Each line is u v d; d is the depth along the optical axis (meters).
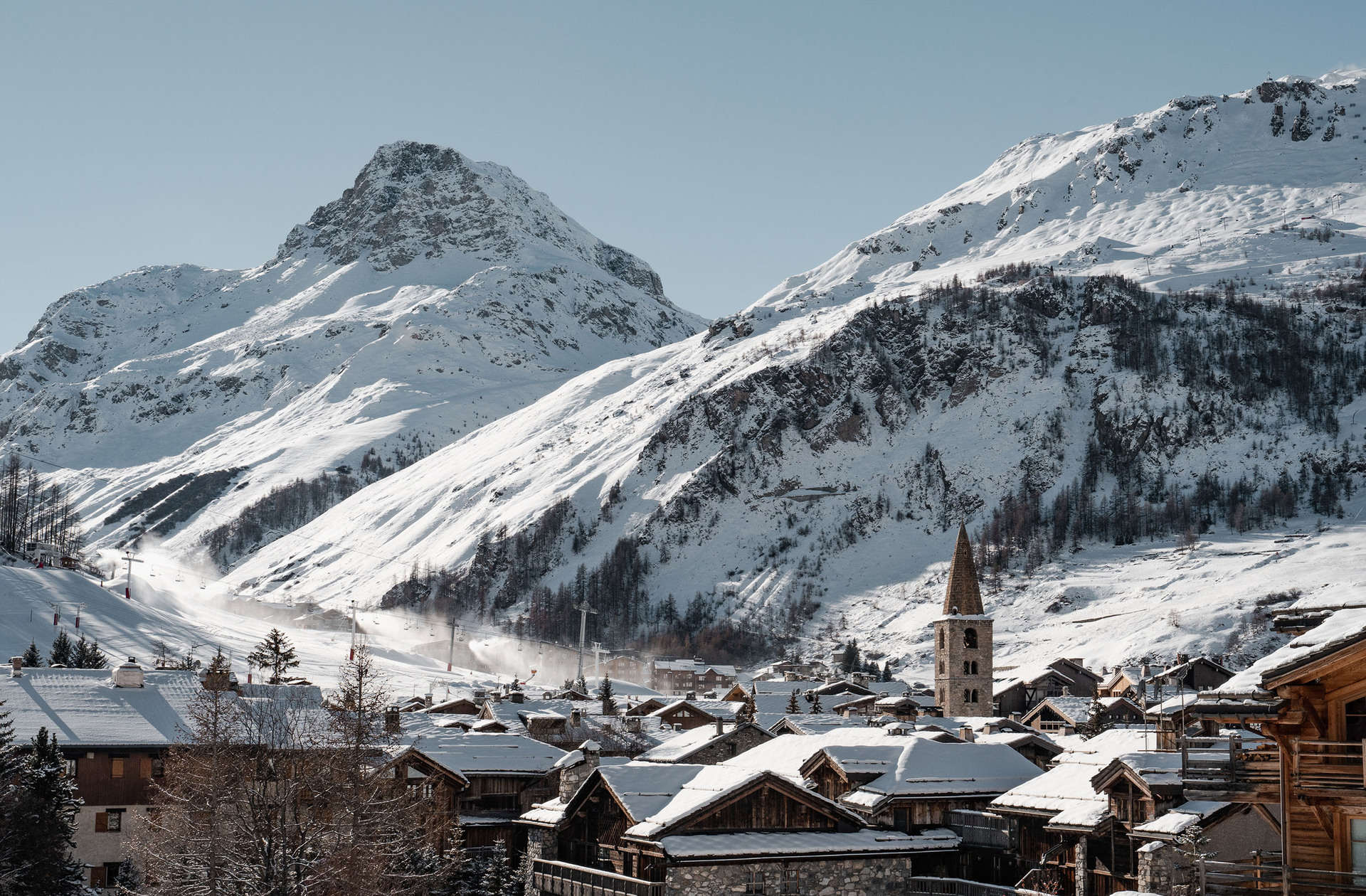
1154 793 62.28
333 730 67.62
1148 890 55.94
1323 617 43.12
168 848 65.56
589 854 75.81
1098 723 114.19
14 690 93.38
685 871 66.50
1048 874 68.25
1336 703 37.34
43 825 70.69
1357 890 36.53
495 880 78.00
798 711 145.75
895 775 77.62
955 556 175.62
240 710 75.25
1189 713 39.34
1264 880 45.06
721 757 93.88
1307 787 36.62
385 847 64.38
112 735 88.81
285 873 57.28
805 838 70.19
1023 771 81.00
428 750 91.81
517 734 109.25
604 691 170.00
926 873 75.00
